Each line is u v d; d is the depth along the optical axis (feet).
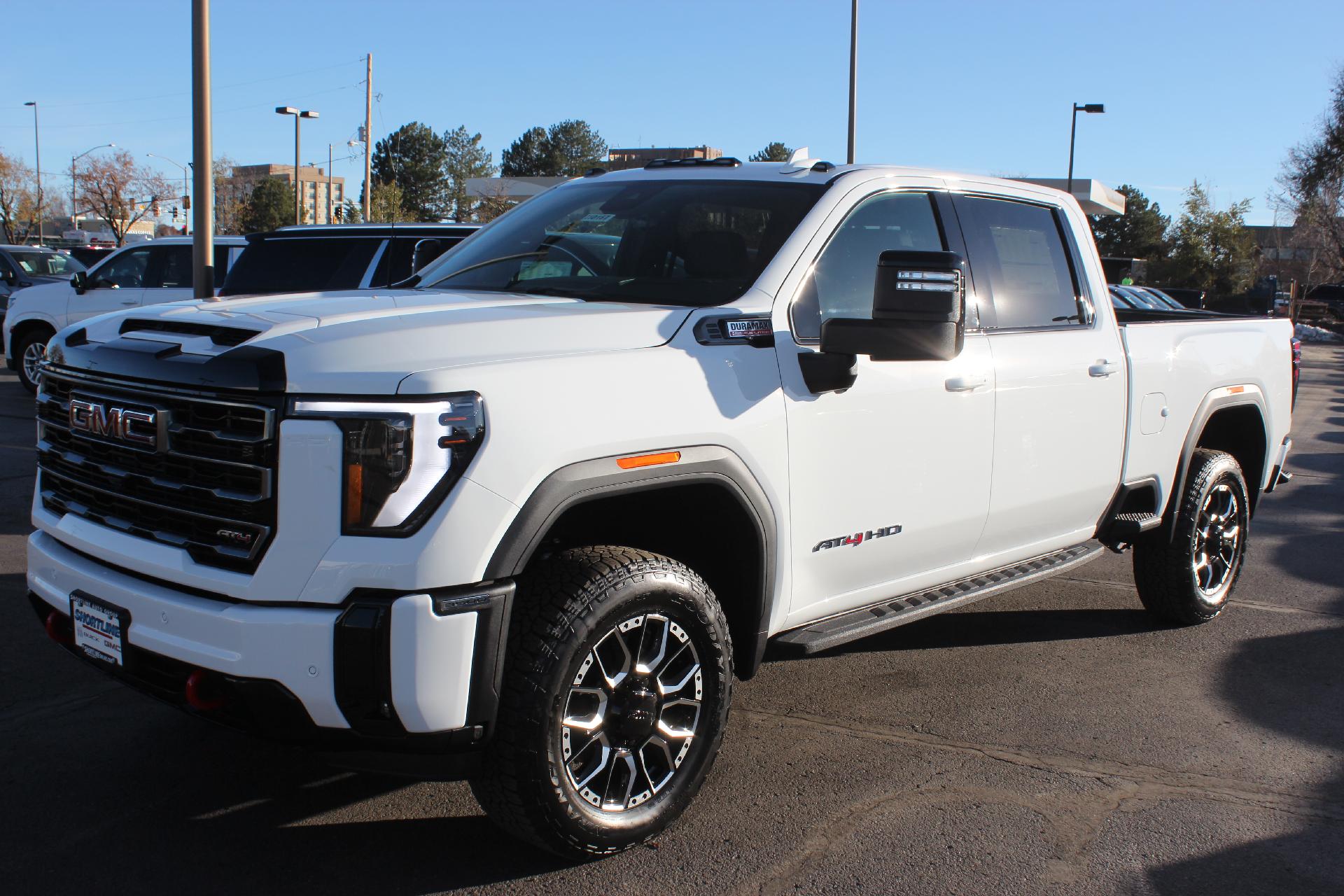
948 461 13.58
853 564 12.85
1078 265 16.20
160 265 44.37
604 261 13.03
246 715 9.35
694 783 11.17
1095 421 15.80
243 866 10.50
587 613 9.87
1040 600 20.63
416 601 8.95
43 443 11.59
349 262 32.86
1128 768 13.19
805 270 12.30
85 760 12.60
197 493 9.57
